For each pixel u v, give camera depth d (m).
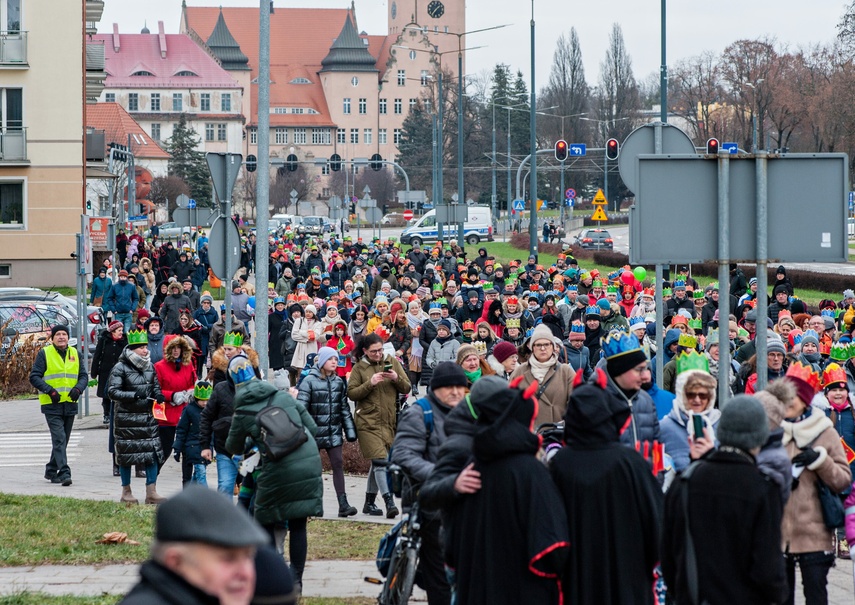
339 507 29.22
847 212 17.27
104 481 34.66
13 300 60.56
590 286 57.19
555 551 13.12
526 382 22.56
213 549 7.38
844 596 21.06
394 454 18.14
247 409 21.36
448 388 18.34
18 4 112.00
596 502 13.71
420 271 98.38
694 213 17.59
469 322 46.38
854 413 23.81
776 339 27.48
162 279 104.00
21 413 51.59
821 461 16.98
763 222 17.22
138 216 179.12
